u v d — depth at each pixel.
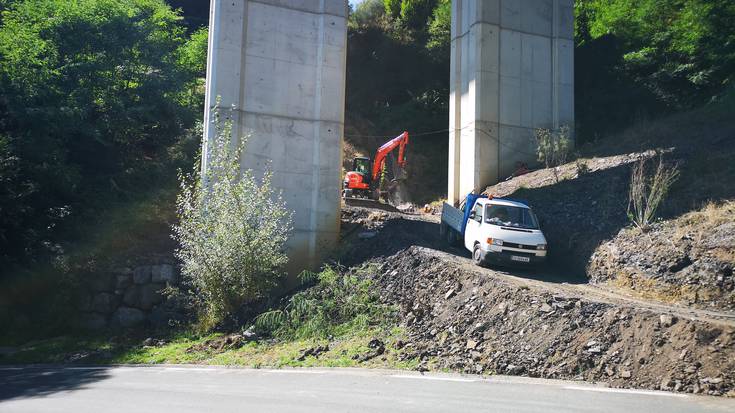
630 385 9.22
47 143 22.77
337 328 14.76
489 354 11.38
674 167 18.72
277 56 22.30
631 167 21.52
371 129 47.16
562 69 30.20
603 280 15.66
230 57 21.64
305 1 22.81
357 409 7.65
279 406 7.96
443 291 14.74
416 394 8.74
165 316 19.25
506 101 29.23
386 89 50.59
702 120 24.98
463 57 30.30
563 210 20.30
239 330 16.64
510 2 29.70
